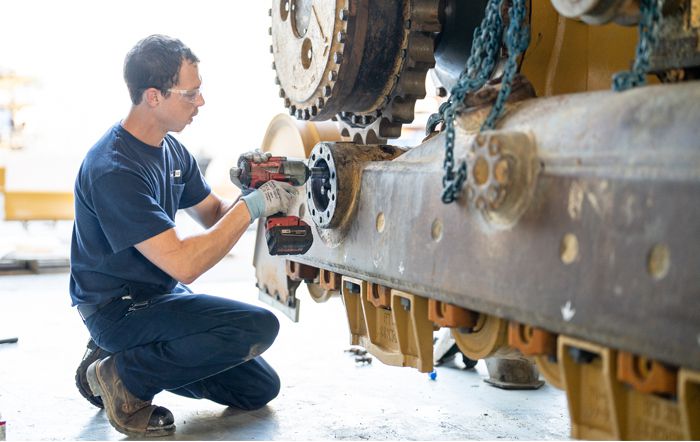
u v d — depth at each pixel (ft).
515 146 4.26
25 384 9.66
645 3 4.21
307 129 8.86
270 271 9.64
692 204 3.31
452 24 6.91
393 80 6.81
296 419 8.27
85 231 7.80
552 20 6.31
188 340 7.70
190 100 7.76
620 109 3.85
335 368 10.45
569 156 4.03
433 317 5.30
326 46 6.70
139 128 7.82
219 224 7.10
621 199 3.65
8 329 12.96
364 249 6.15
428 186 5.23
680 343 3.34
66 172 21.01
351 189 6.34
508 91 4.81
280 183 7.11
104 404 7.87
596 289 3.76
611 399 3.85
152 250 7.23
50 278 18.95
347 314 6.86
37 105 26.55
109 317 7.91
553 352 4.33
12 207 20.57
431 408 8.64
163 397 9.25
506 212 4.35
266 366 8.69
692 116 3.43
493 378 9.64
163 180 8.07
